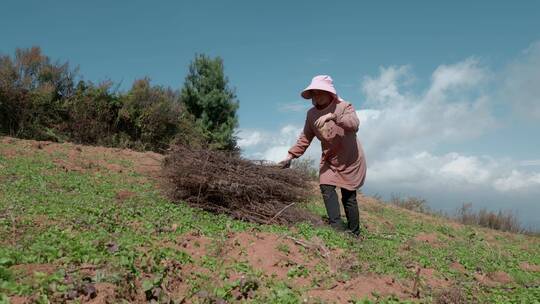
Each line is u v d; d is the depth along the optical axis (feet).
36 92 42.91
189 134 54.29
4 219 16.34
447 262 21.49
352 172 23.16
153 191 26.03
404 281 16.61
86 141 46.03
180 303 12.67
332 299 13.87
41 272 11.97
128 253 13.93
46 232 15.40
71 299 11.34
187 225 19.27
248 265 15.42
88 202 21.22
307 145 24.41
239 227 20.35
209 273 14.53
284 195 23.68
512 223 44.29
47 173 27.40
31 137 42.42
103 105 47.37
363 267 17.04
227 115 63.72
